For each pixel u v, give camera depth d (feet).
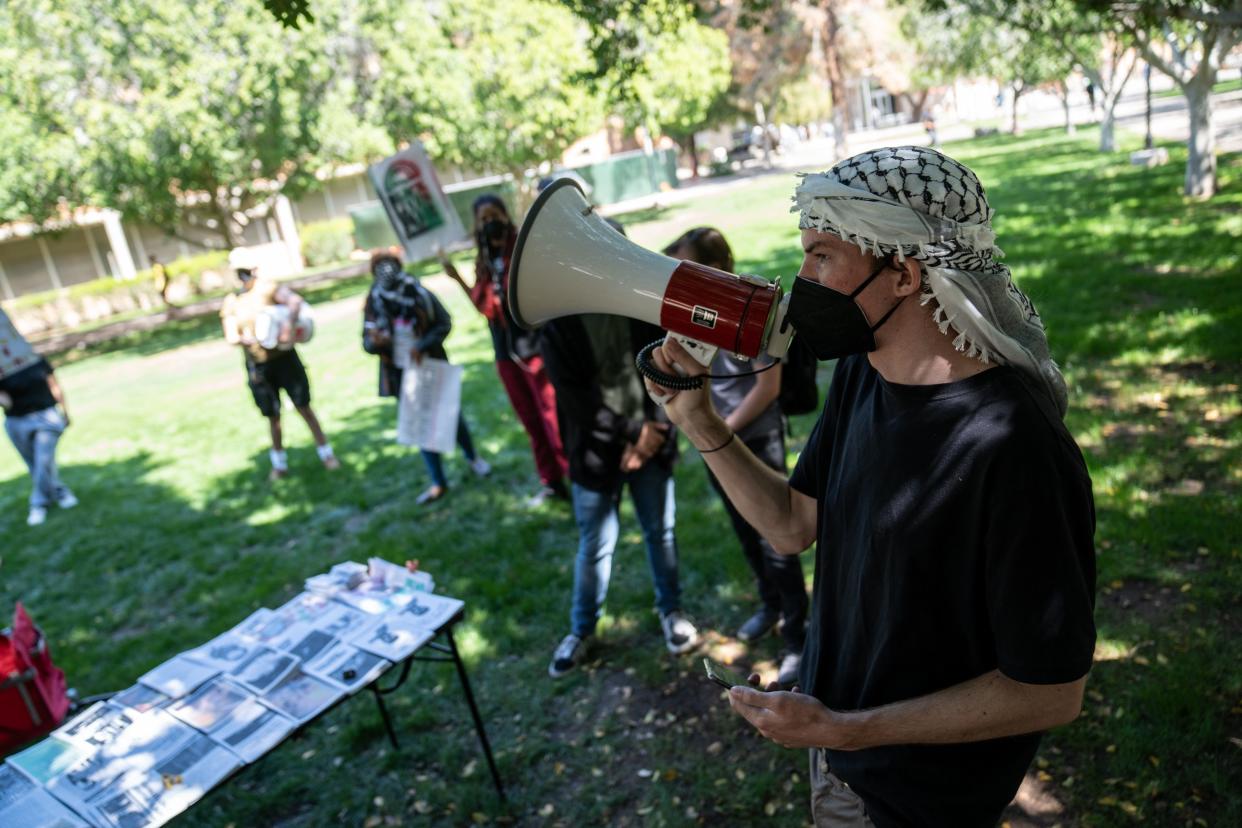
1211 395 16.53
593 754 10.10
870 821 5.06
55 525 21.83
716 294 4.53
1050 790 8.43
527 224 5.00
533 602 13.43
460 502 18.19
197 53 59.41
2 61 59.72
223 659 8.45
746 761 9.59
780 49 111.04
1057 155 72.28
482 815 9.36
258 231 111.04
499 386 27.48
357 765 10.47
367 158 69.31
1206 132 39.55
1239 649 9.69
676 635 11.48
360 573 9.86
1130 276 25.88
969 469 3.80
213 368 46.14
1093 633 3.76
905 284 3.94
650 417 10.64
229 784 10.41
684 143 130.00
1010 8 28.78
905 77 110.11
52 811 6.55
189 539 19.15
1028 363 3.88
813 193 3.98
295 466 22.94
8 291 99.96
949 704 3.99
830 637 4.91
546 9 67.31
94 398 42.75
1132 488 13.47
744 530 10.92
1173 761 8.42
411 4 68.18
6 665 8.69
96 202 64.18
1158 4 17.46
